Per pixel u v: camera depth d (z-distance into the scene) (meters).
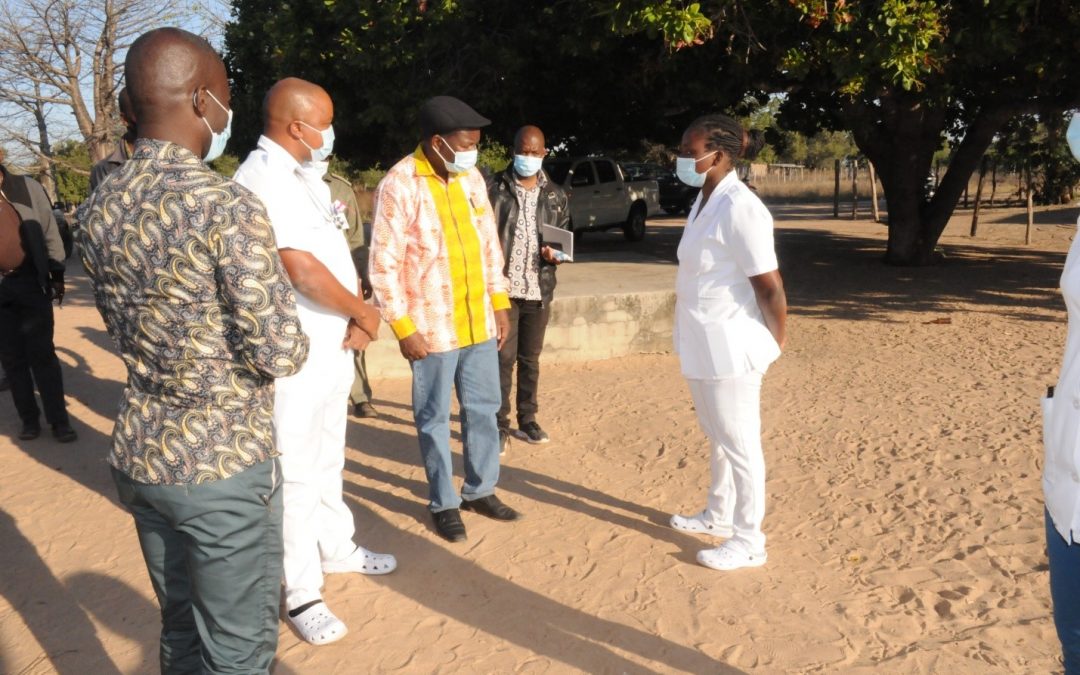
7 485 5.03
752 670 3.08
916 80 8.98
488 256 4.31
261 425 2.25
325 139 3.17
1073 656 2.14
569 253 5.32
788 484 4.82
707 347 3.63
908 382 6.89
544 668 3.12
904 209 14.16
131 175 2.10
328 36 12.89
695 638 3.29
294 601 3.38
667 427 5.88
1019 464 4.93
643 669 3.10
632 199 18.86
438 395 4.13
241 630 2.31
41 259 5.55
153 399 2.16
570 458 5.36
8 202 5.45
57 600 3.69
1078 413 2.02
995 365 7.39
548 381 7.20
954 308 10.45
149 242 2.05
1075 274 2.04
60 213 12.63
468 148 3.92
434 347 4.06
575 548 4.08
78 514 4.59
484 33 12.20
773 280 3.46
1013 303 10.69
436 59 12.29
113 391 7.12
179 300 2.07
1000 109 13.02
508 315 4.92
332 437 3.63
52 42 25.38
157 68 2.12
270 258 2.11
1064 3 9.07
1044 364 7.35
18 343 5.73
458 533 4.18
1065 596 2.11
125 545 4.20
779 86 12.20
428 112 3.89
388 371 7.40
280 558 2.40
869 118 13.31
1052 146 17.33
